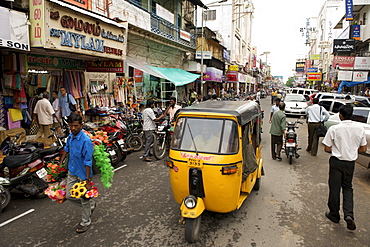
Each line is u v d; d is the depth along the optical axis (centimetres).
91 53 809
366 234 400
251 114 477
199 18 3494
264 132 1276
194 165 383
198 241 382
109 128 794
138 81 1508
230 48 3606
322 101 1311
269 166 754
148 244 376
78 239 390
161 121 925
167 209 483
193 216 358
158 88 1794
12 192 567
